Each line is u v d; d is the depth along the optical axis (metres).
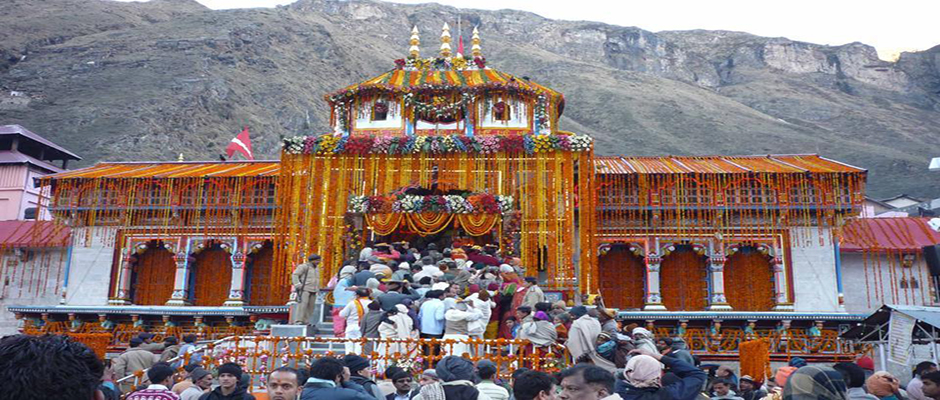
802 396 6.23
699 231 30.88
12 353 3.42
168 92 98.69
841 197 30.16
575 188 29.34
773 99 163.38
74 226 32.91
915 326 20.45
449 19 192.75
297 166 28.27
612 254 31.91
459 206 26.34
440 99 29.47
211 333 31.14
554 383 7.78
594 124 135.50
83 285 32.34
